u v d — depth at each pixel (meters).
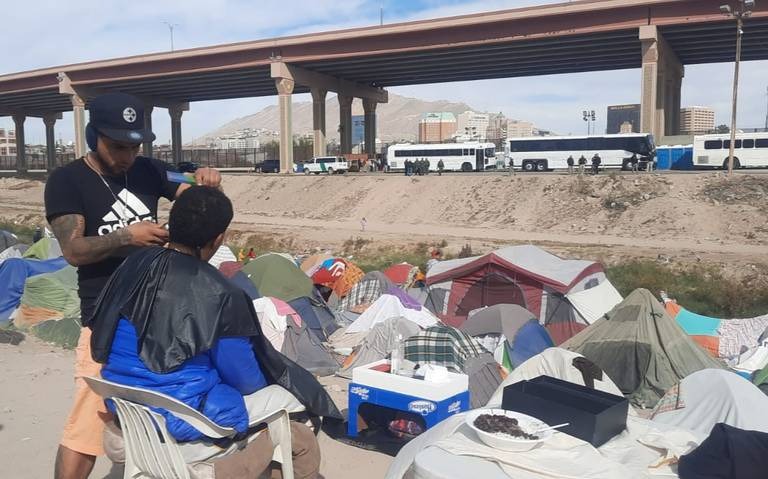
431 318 10.36
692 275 21.73
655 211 31.05
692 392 5.27
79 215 3.23
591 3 42.19
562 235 30.72
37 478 4.50
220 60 58.34
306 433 3.26
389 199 39.97
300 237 32.56
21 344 8.91
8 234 17.06
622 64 54.91
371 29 50.31
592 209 32.78
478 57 51.88
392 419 5.48
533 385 3.37
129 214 3.38
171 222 3.00
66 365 7.66
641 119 43.75
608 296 12.34
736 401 4.98
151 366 2.77
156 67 61.62
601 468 2.61
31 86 70.31
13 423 5.61
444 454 2.71
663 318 8.85
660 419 5.26
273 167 65.00
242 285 10.34
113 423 3.13
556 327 11.73
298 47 54.56
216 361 2.93
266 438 3.05
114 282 2.96
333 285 14.55
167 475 2.77
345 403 6.84
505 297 12.31
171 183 3.64
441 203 37.72
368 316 10.34
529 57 51.56
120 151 3.29
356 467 4.87
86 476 3.28
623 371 8.51
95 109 3.20
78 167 3.29
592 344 8.93
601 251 25.50
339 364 8.84
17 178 66.88
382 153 75.81
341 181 44.59
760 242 26.50
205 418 2.77
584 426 2.93
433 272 13.30
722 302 19.14
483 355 7.39
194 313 2.81
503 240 29.39
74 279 10.34
